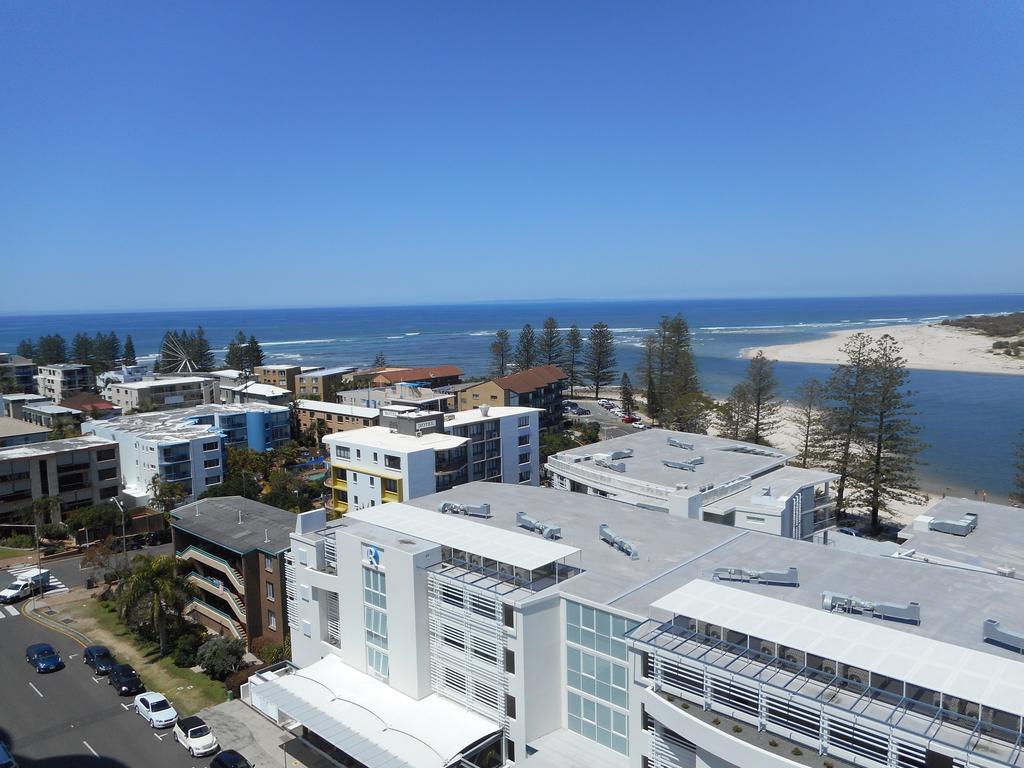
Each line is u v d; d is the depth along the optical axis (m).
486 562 34.47
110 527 70.44
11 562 65.62
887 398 68.69
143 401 124.12
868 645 23.44
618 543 36.03
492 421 77.19
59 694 42.78
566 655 30.62
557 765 28.33
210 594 52.94
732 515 45.72
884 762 20.70
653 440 67.94
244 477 78.19
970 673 21.45
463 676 32.66
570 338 157.62
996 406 133.12
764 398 93.56
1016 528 43.59
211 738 36.97
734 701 23.94
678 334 123.50
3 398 119.12
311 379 139.25
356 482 68.06
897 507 78.75
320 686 35.69
